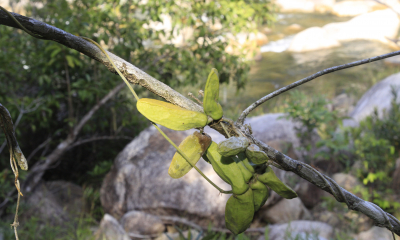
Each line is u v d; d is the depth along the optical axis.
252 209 0.65
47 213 4.27
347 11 18.33
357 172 4.67
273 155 0.61
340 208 4.44
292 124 5.60
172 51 4.67
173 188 4.09
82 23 3.92
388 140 4.82
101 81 4.60
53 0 4.64
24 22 0.56
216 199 3.96
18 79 4.52
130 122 5.48
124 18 4.46
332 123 6.45
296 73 11.50
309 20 17.66
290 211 4.20
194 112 0.60
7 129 0.73
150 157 4.48
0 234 3.62
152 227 3.85
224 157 0.64
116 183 4.43
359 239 3.73
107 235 3.68
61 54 4.06
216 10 4.39
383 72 10.77
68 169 5.50
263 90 10.19
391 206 4.19
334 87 10.19
